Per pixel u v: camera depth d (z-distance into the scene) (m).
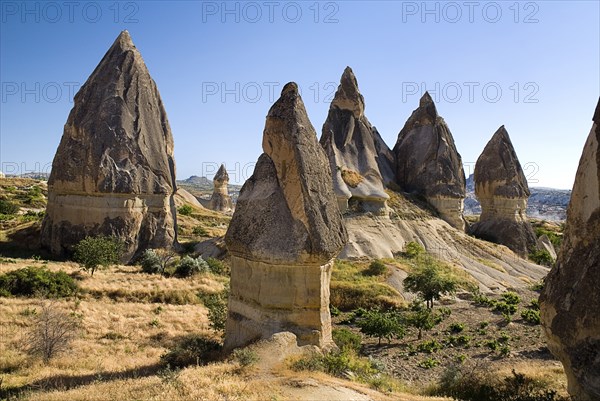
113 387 13.30
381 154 60.19
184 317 26.80
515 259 50.50
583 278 11.04
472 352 23.67
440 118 60.69
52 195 45.09
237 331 18.08
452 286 32.53
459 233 53.22
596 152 11.47
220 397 11.54
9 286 28.20
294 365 15.09
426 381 19.59
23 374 16.94
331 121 54.88
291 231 17.27
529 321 29.30
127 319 25.41
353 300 33.22
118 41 50.50
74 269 35.56
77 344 20.75
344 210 47.53
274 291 17.11
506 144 59.72
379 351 23.95
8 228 52.59
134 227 44.25
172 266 39.25
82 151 44.06
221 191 103.50
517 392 15.61
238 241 18.08
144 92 49.66
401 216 51.25
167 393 11.88
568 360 11.30
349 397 12.52
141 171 45.72
